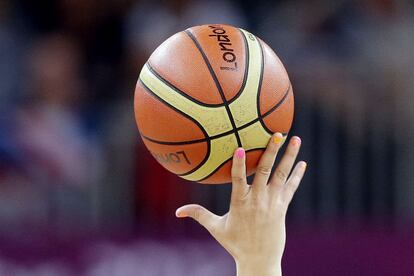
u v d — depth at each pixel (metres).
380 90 17.88
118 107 18.31
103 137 17.67
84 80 19.61
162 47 8.55
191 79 8.21
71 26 20.84
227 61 8.27
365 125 17.11
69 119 18.03
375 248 16.45
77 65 19.92
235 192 8.27
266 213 8.31
